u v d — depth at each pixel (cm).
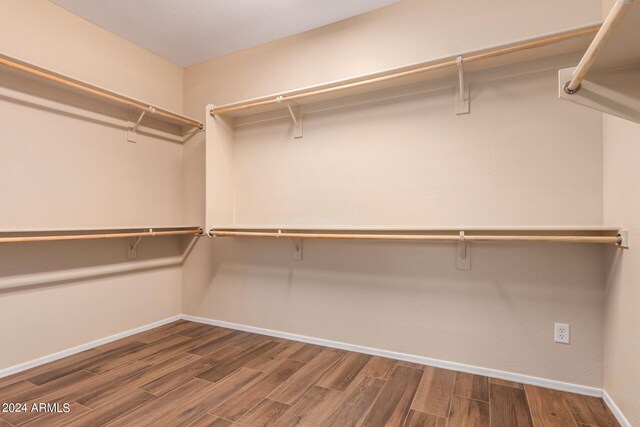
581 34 154
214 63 288
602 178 168
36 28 206
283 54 257
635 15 67
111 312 244
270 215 259
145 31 248
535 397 168
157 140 279
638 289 130
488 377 189
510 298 187
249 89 271
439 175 204
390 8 219
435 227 177
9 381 183
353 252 229
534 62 182
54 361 209
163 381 183
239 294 273
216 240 284
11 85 192
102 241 239
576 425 145
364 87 212
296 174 249
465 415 153
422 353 208
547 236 158
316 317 241
